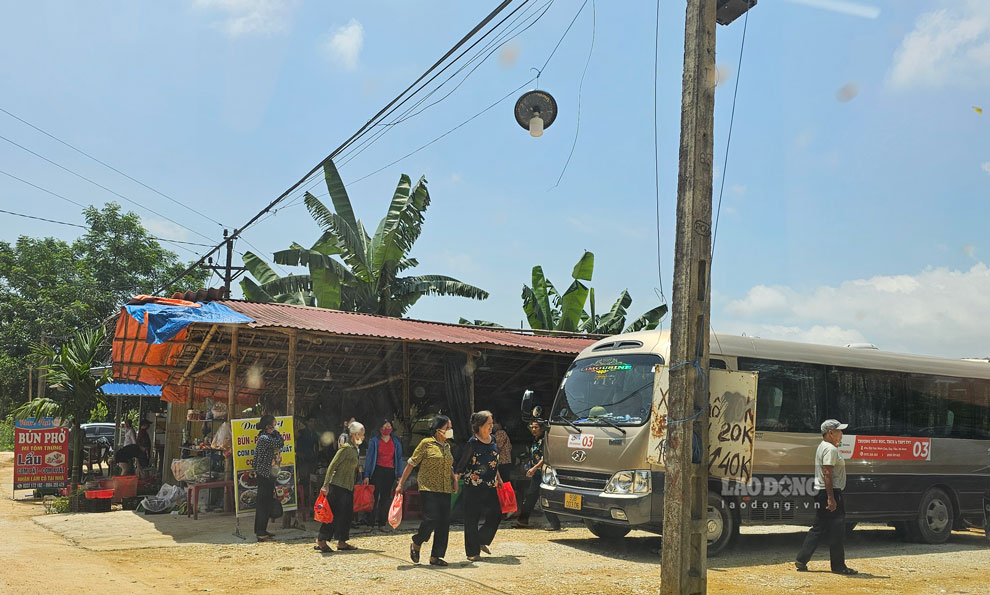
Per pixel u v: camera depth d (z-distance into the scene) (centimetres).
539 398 1714
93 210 3972
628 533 1184
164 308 1161
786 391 1052
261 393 1591
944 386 1226
